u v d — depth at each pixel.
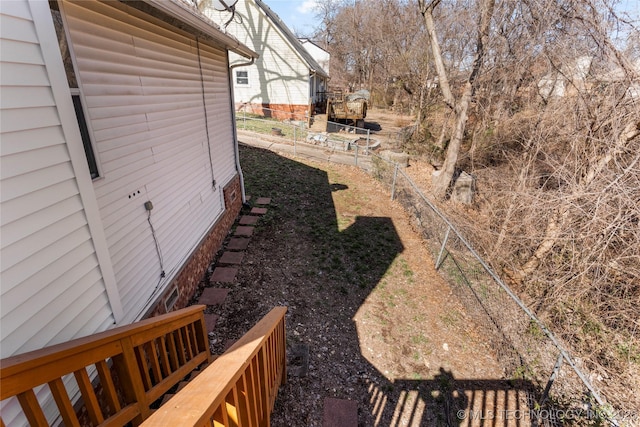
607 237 3.87
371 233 6.74
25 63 1.55
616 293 4.41
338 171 10.99
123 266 2.85
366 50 33.66
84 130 2.35
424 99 14.49
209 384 1.28
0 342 1.50
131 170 2.98
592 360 3.99
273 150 12.49
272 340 2.58
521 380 3.52
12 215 1.53
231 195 6.53
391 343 3.95
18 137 1.54
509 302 3.98
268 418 2.34
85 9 2.32
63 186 1.84
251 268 5.20
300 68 17.59
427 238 6.41
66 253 1.89
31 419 1.29
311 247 6.01
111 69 2.64
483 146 8.67
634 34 3.87
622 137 3.90
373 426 2.97
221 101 5.77
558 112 4.79
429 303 4.75
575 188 4.11
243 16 16.48
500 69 6.89
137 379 1.90
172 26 3.71
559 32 4.68
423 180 10.81
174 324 2.40
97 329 2.18
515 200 5.39
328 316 4.32
